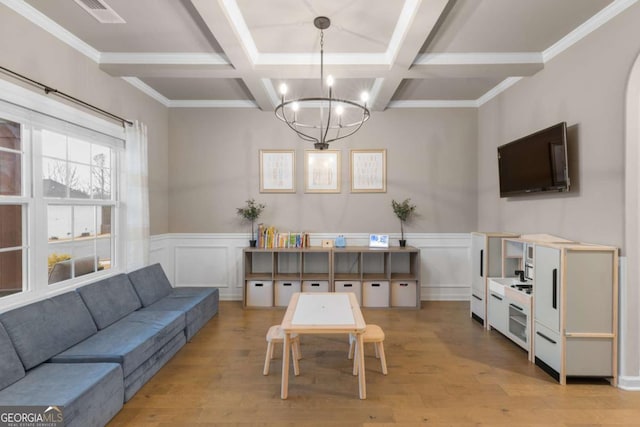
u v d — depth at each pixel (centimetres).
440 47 313
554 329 259
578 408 223
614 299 246
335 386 250
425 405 226
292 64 327
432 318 405
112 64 320
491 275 373
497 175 424
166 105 464
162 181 455
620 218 247
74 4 244
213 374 268
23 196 243
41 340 217
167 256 468
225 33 262
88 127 303
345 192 478
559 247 251
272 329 280
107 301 289
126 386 226
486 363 288
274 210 477
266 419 211
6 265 235
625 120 241
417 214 479
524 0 243
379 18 268
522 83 367
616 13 247
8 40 229
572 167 293
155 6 248
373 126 477
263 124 474
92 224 320
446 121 475
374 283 444
